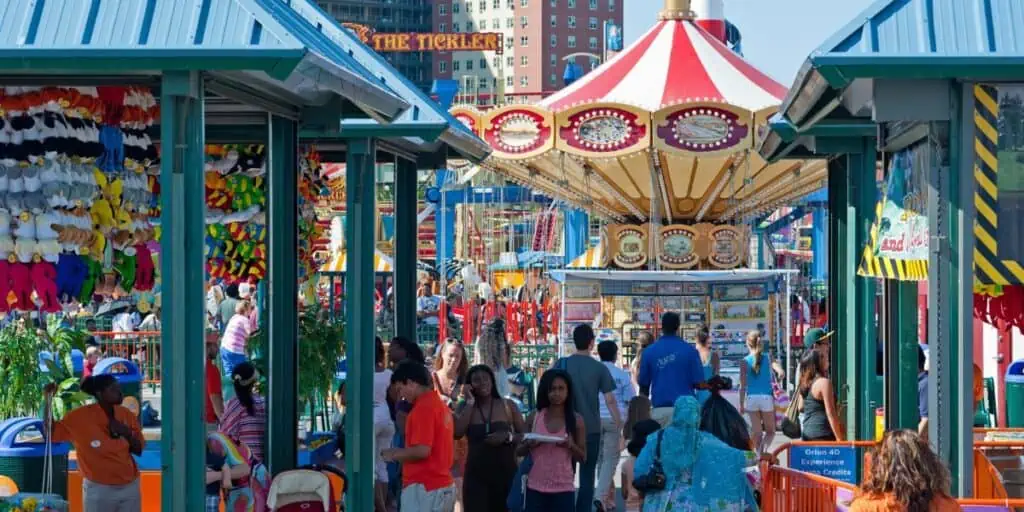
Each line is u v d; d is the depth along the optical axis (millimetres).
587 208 31188
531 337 28344
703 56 24219
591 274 20797
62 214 7828
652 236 27875
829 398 12867
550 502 10078
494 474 10477
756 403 15336
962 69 7293
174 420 7512
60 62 7090
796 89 8766
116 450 9547
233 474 9406
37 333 12023
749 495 8859
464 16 190875
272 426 10258
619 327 21312
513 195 43500
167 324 7488
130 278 8680
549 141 22797
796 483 9070
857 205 12711
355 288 11359
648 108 22359
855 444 10188
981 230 7602
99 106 8023
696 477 8750
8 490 9258
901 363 9609
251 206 12383
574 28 189625
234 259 12430
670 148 22391
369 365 11336
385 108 9430
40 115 7707
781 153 14383
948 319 7602
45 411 10195
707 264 28531
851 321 12703
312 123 10203
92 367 17844
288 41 7129
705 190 28125
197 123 7469
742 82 24172
